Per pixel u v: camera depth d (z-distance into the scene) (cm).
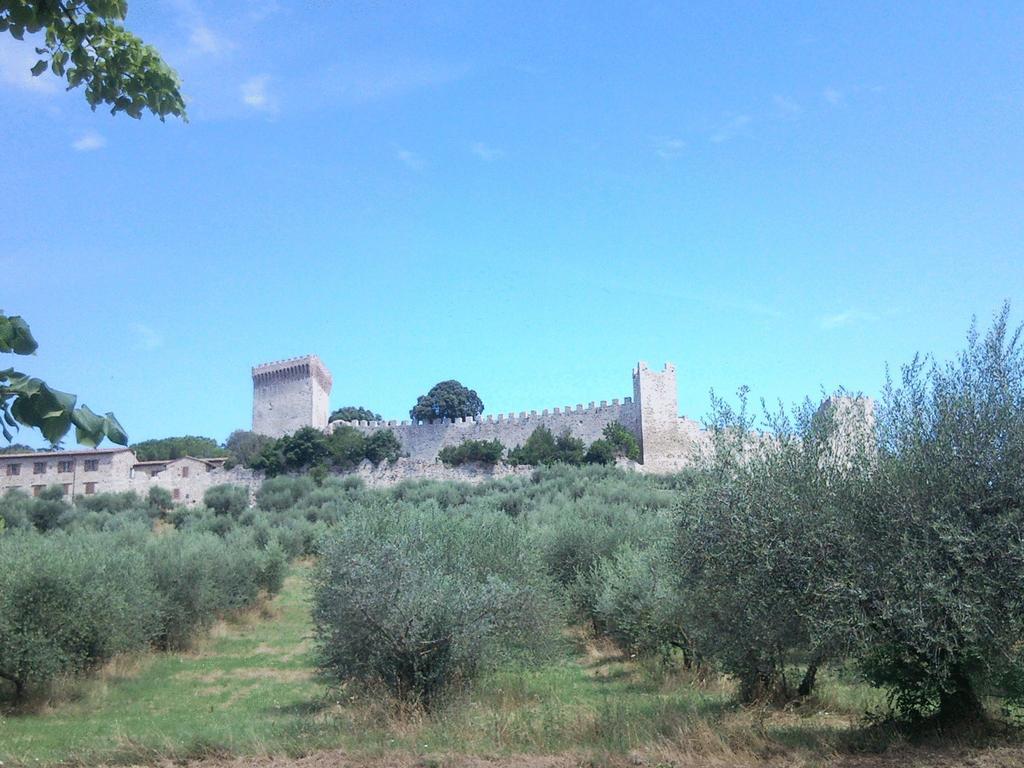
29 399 390
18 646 1783
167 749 1172
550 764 1047
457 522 1920
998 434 982
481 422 9050
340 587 1443
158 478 8188
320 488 7325
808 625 1007
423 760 1080
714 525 1104
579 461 8000
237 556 3150
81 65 641
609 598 1945
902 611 931
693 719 1170
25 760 1182
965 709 1070
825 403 1143
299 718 1475
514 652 1628
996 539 934
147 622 2325
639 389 8469
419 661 1412
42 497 6612
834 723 1230
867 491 1029
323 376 11075
